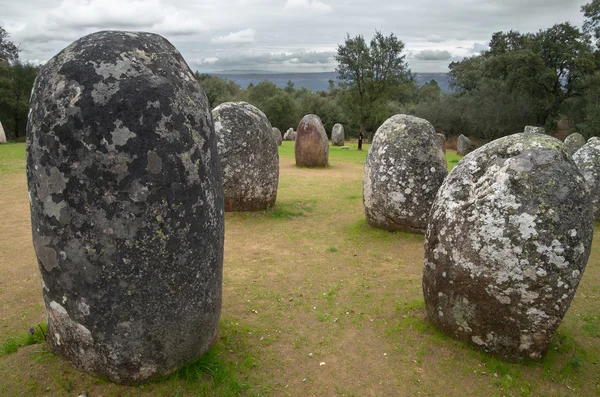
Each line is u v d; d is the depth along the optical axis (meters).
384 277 5.12
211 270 2.93
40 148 2.48
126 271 2.54
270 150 7.95
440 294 3.59
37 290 4.50
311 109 44.97
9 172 11.99
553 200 3.08
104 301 2.59
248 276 5.07
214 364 3.09
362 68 27.08
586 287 5.00
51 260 2.61
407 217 6.62
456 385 3.13
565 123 36.12
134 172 2.46
